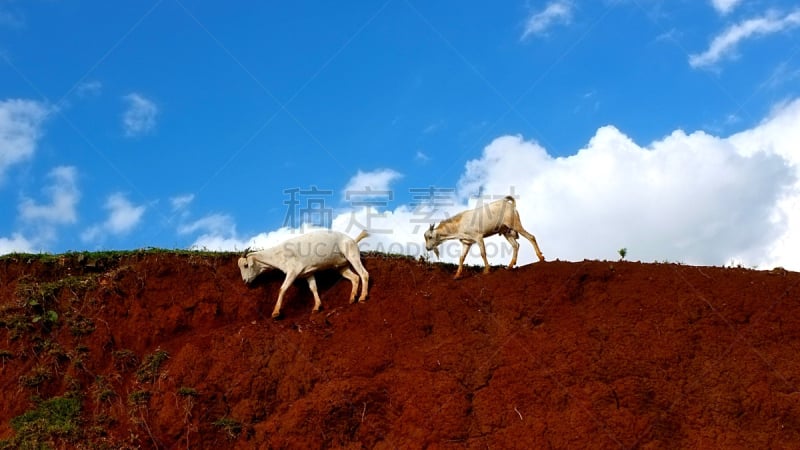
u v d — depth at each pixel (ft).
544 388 39.60
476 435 38.63
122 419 41.93
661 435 37.37
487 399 39.75
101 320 47.11
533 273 47.29
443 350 42.65
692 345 41.81
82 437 40.73
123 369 45.03
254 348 44.21
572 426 37.70
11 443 39.63
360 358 43.01
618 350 41.45
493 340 43.45
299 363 42.98
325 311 47.96
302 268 48.21
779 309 43.21
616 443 36.99
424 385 40.65
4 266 49.73
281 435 39.55
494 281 47.73
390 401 40.60
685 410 38.52
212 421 41.24
